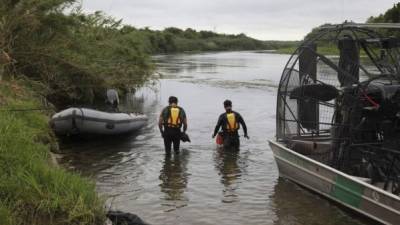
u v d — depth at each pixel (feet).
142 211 24.21
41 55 48.47
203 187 28.30
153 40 263.90
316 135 30.07
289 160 28.63
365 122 23.67
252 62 182.80
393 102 22.65
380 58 27.55
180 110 36.37
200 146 39.14
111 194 26.68
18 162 20.59
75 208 18.94
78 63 52.34
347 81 25.54
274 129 46.34
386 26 25.71
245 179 29.96
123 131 42.24
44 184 20.08
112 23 69.87
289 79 29.09
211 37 395.75
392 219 21.13
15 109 32.04
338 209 24.59
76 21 53.62
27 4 46.50
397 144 22.71
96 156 35.55
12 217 17.52
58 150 35.94
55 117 38.75
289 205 25.22
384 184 22.65
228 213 24.12
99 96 60.80
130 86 71.20
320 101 27.09
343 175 23.48
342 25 26.76
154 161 34.27
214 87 85.66
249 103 64.08
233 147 37.96
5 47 44.73
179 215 23.76
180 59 205.46
